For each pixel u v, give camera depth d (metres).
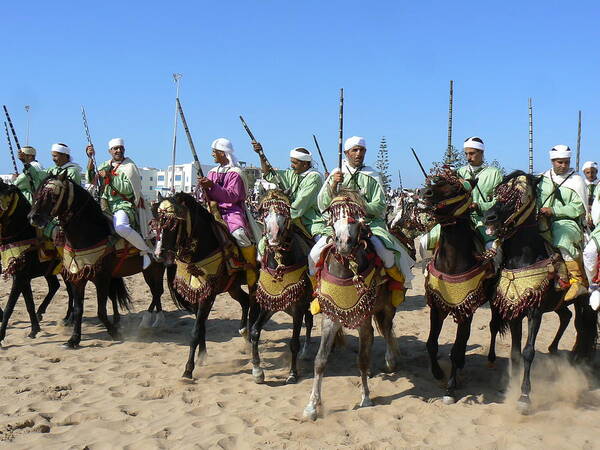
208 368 8.33
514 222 6.66
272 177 8.37
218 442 5.79
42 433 6.04
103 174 9.74
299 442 5.85
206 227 7.84
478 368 8.29
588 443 5.86
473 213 7.63
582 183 7.52
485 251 6.84
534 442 5.85
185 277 7.97
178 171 55.81
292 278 7.34
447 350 9.29
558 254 6.81
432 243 7.64
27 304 9.70
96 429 6.12
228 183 8.46
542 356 8.88
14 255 9.23
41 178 10.46
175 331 10.48
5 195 9.02
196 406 6.83
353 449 5.69
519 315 6.75
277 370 8.27
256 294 7.57
